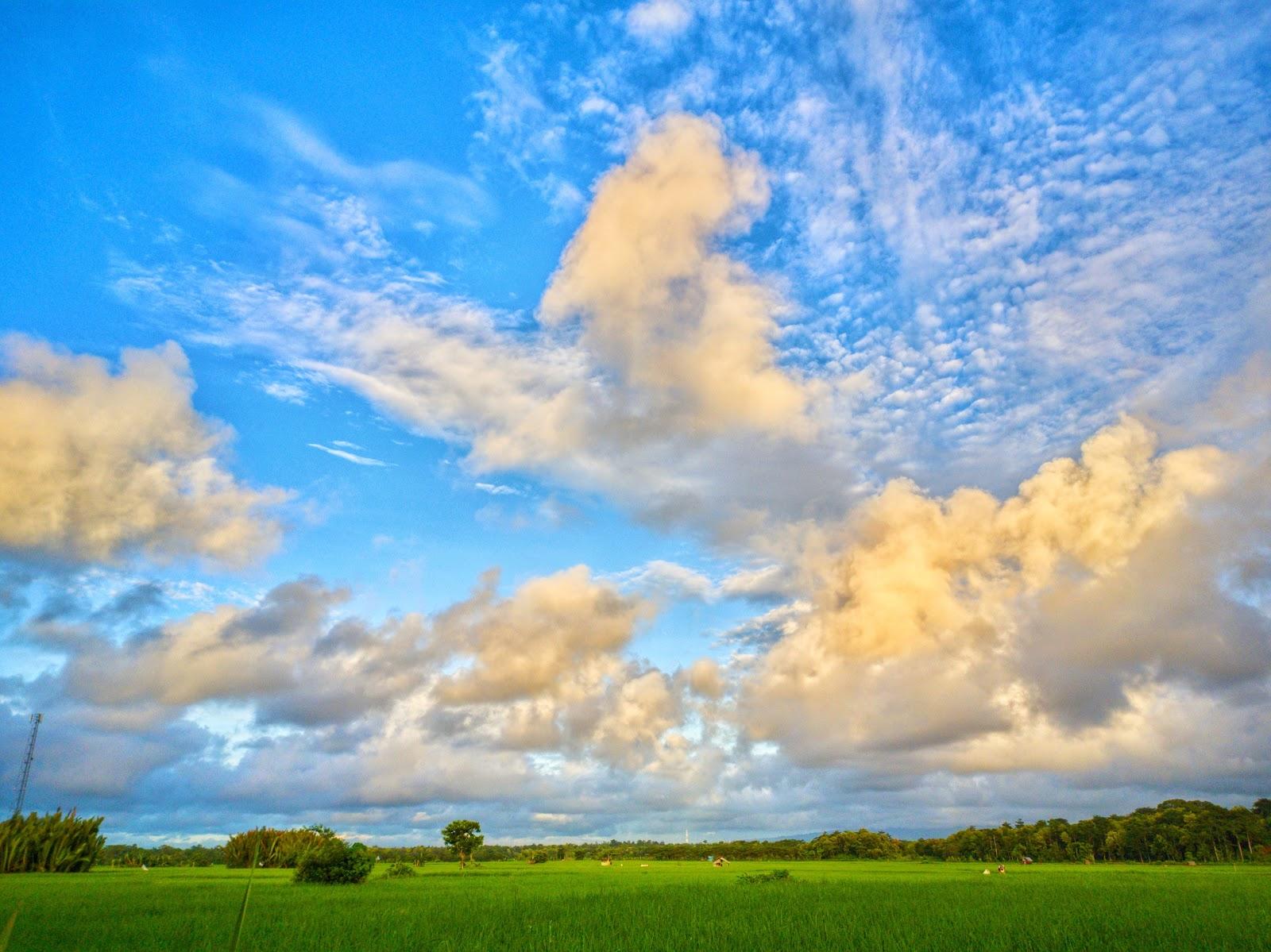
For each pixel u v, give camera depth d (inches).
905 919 890.1
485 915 932.6
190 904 1007.0
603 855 6830.7
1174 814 5452.8
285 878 1947.6
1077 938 722.2
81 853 2242.9
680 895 1318.9
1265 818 5408.5
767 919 888.3
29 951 622.5
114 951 624.7
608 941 716.7
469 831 3405.5
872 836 6225.4
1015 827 6067.9
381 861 4335.6
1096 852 5610.2
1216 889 1443.2
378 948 660.7
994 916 921.5
